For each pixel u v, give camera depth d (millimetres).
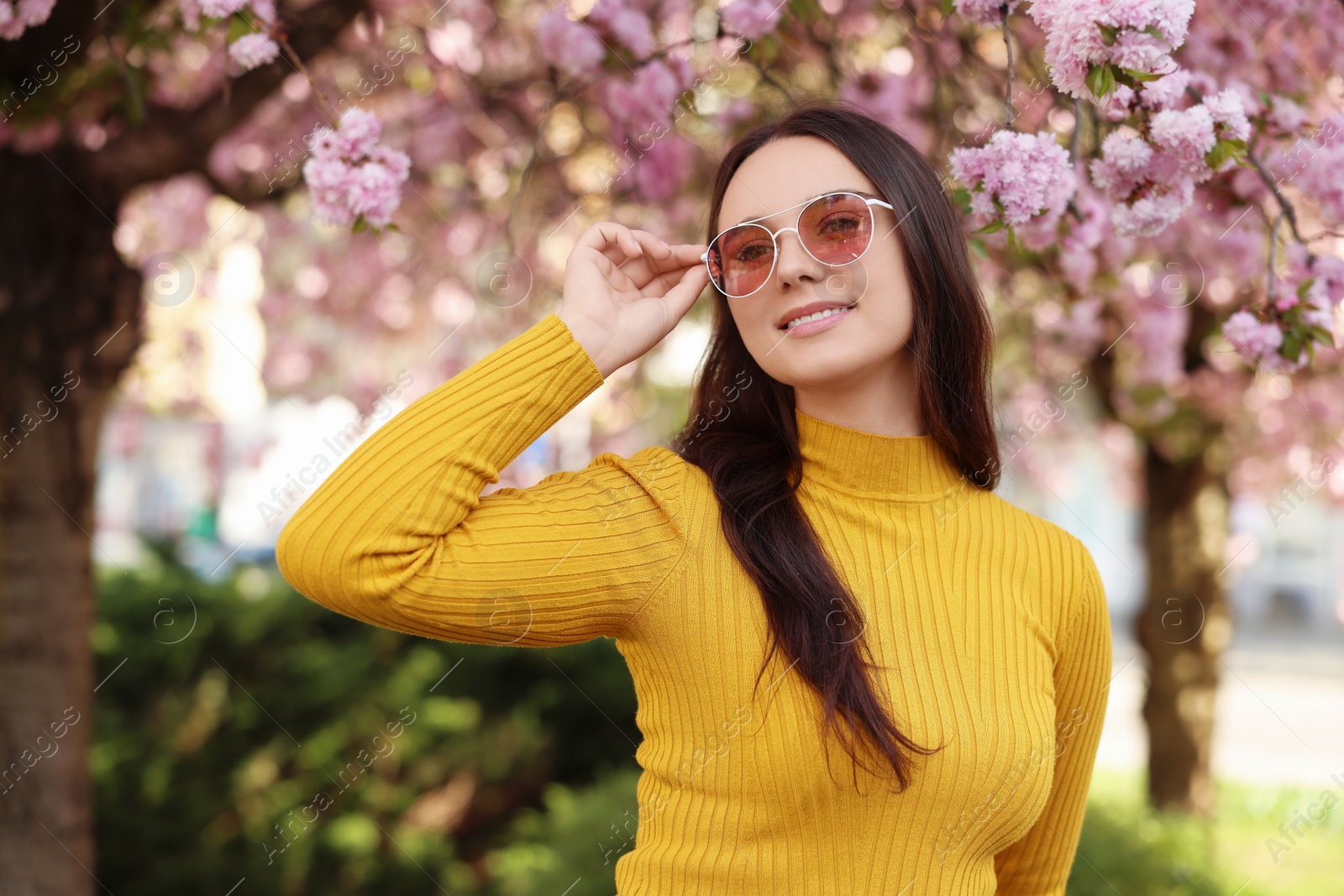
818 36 2264
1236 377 3547
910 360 1265
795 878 1068
